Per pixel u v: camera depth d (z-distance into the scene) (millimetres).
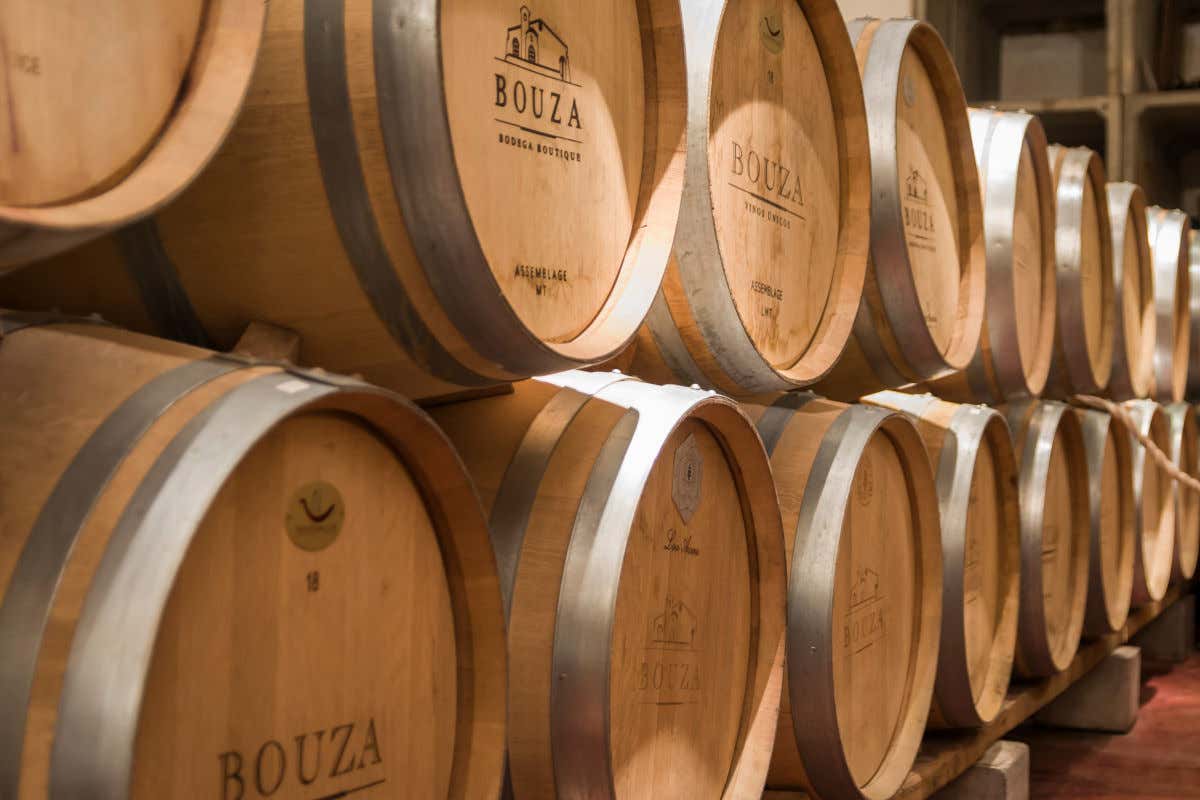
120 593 935
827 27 2512
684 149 1896
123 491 981
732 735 2123
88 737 907
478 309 1429
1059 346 4199
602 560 1634
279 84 1330
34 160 983
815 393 2967
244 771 1120
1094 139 7027
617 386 1877
